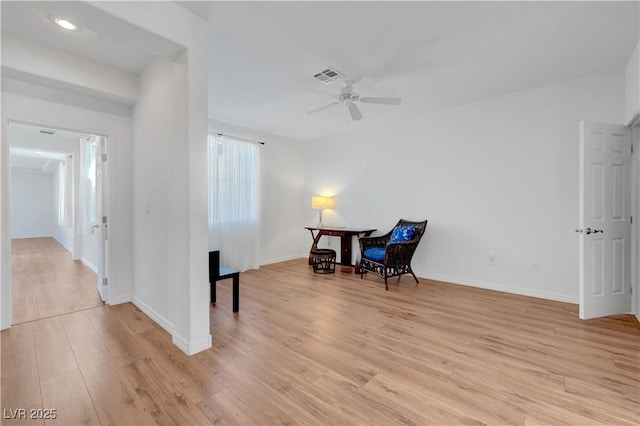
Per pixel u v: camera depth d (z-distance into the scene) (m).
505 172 3.64
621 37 2.37
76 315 2.89
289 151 5.82
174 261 2.29
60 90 2.77
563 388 1.76
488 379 1.85
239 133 4.93
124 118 3.21
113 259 3.17
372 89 3.41
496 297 3.47
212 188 4.55
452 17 2.10
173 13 1.95
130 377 1.87
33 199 9.53
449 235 4.13
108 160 3.13
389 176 4.79
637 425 1.46
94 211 4.70
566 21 2.15
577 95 3.16
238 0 1.93
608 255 2.86
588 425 1.47
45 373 1.91
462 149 3.98
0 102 2.41
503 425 1.47
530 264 3.50
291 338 2.43
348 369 1.97
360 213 5.19
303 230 6.10
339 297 3.50
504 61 2.76
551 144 3.33
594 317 2.81
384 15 2.08
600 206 2.83
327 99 3.71
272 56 2.65
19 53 2.34
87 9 1.60
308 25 2.20
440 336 2.46
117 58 2.68
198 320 2.18
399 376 1.89
